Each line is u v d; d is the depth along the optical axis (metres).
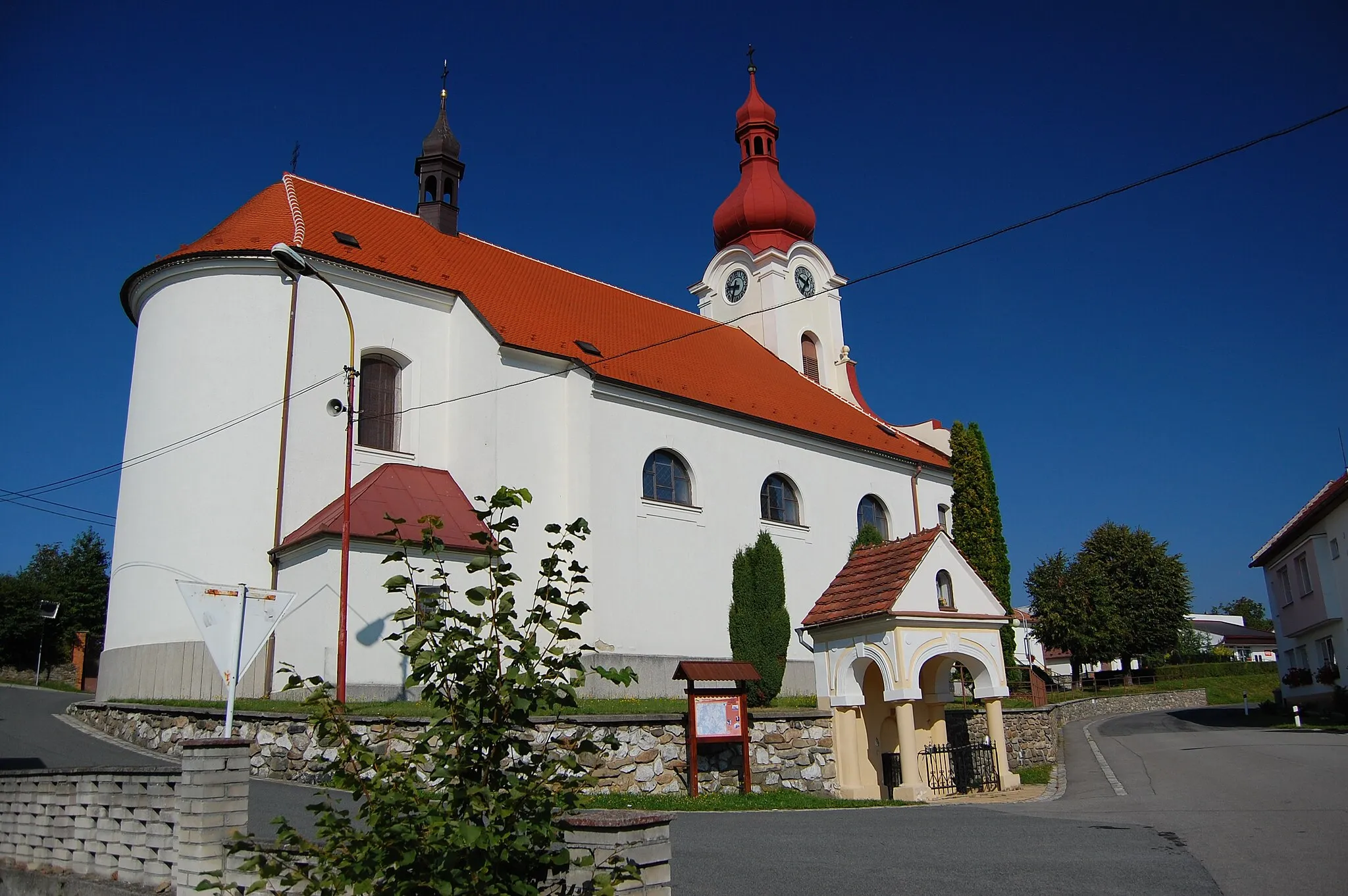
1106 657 55.66
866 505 37.75
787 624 27.73
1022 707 26.30
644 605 28.75
